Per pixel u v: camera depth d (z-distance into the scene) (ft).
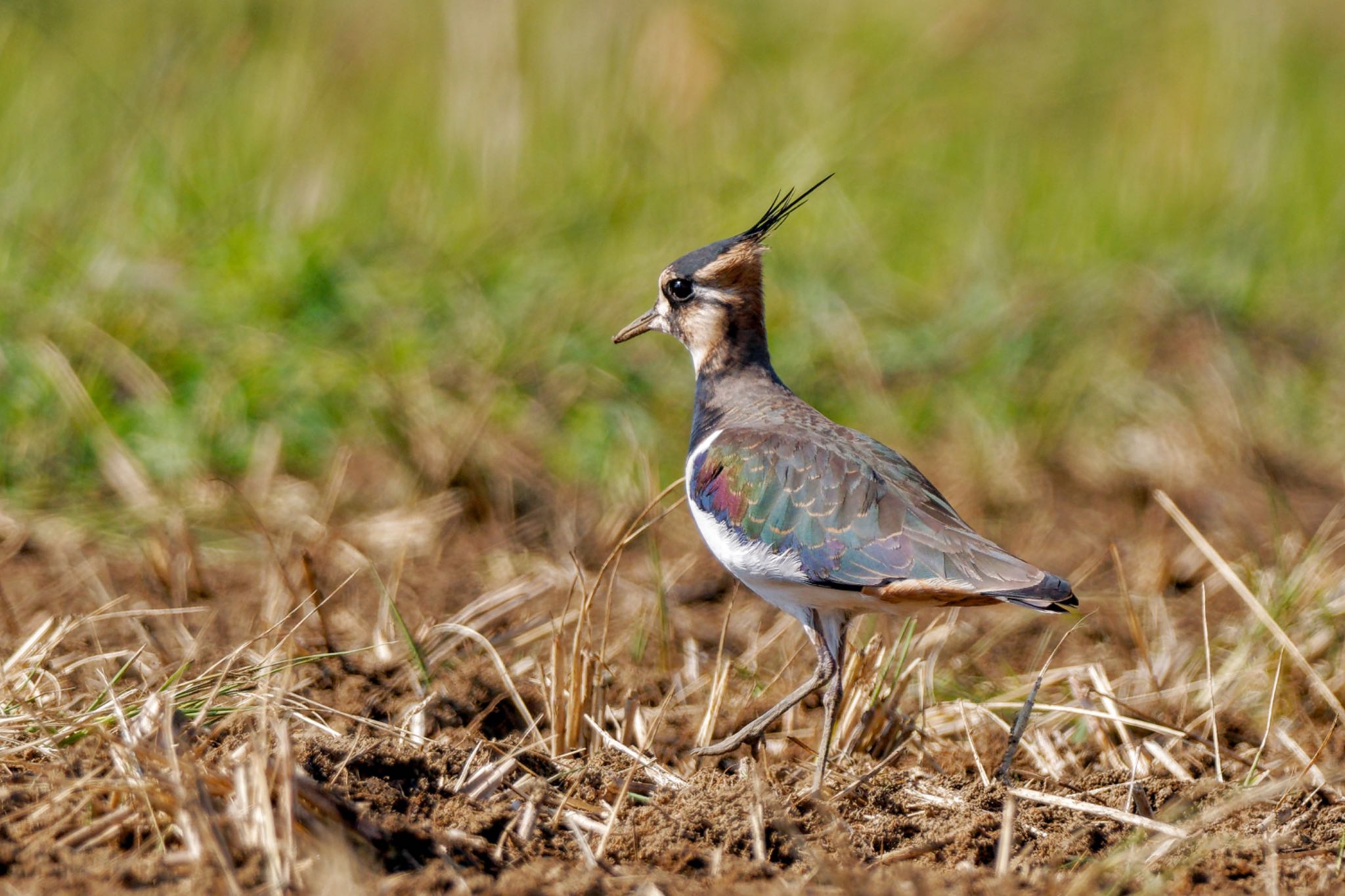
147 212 55.88
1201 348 56.18
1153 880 25.41
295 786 24.12
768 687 35.55
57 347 47.75
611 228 59.77
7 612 37.35
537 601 41.52
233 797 24.57
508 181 63.36
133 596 39.86
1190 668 37.11
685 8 71.77
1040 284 59.67
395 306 52.49
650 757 30.91
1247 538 46.85
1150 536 47.34
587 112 67.67
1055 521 48.88
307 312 51.13
